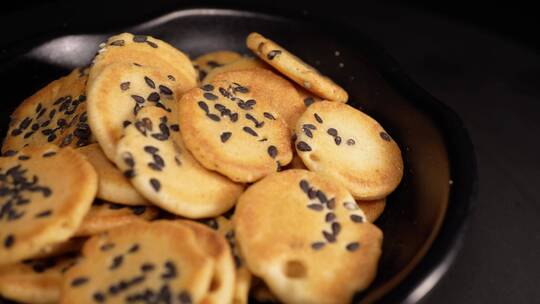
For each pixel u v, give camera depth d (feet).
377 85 0.88
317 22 0.94
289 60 0.85
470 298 0.80
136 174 0.72
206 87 0.81
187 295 0.64
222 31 0.98
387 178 0.80
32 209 0.70
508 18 1.15
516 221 0.87
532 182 0.92
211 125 0.77
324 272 0.70
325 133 0.81
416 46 1.10
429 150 0.79
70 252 0.73
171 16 0.96
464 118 1.00
